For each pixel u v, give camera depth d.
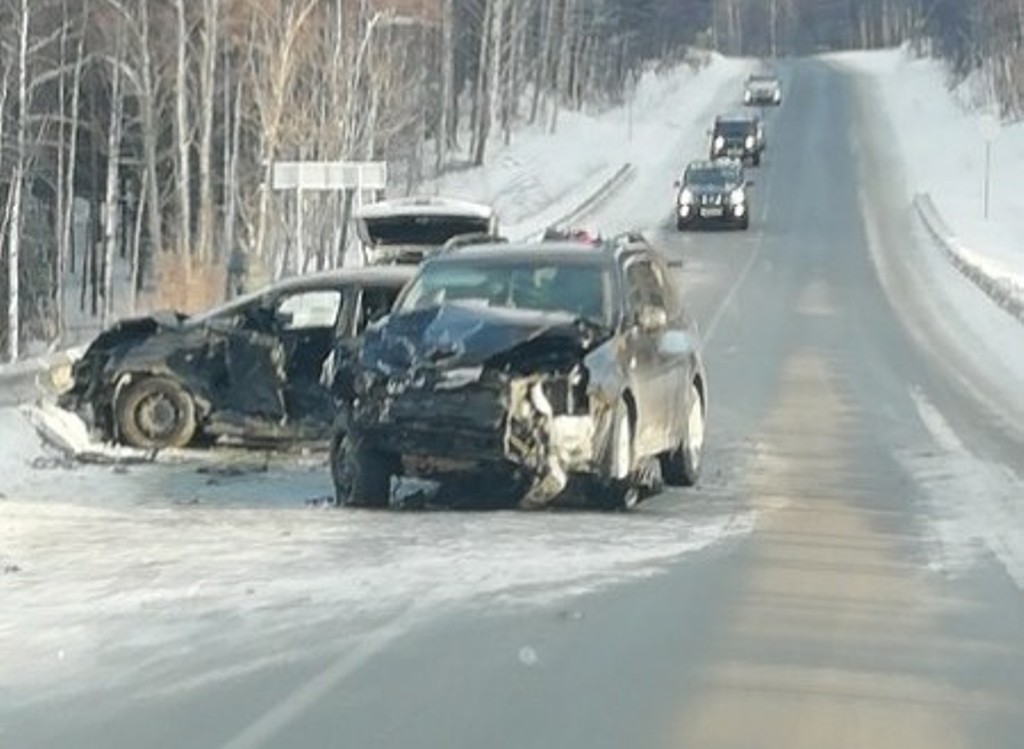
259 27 79.50
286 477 24.34
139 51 75.69
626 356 21.08
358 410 20.56
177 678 12.43
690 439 23.59
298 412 25.56
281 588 15.39
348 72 72.50
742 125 103.62
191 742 10.91
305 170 46.47
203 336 25.80
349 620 14.28
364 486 20.83
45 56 79.25
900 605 15.33
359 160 71.50
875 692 12.38
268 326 25.72
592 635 13.96
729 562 17.28
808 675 12.84
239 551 17.19
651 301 22.97
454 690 12.22
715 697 12.17
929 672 12.98
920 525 19.91
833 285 58.84
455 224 33.16
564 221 79.88
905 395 34.72
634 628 14.23
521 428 20.14
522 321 20.66
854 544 18.48
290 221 71.19
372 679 12.46
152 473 24.44
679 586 16.00
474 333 20.42
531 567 16.62
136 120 81.25
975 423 30.55
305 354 25.61
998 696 12.30
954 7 172.25
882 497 22.30
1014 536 19.06
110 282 75.44
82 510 20.38
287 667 12.77
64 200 79.12
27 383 30.94
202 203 69.62
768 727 11.45
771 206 87.19
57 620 14.10
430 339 20.50
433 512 20.58
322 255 69.88
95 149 87.44
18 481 23.48
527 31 135.12
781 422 30.47
